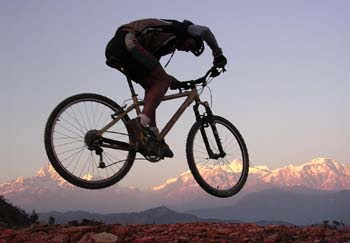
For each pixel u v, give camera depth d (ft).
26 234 24.50
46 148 18.38
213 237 24.03
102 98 19.56
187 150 20.75
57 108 18.70
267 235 24.45
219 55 20.70
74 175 18.78
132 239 22.62
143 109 19.76
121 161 19.44
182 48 20.49
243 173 21.65
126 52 19.56
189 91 21.17
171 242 22.04
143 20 19.94
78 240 22.90
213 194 20.93
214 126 21.38
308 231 24.97
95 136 18.99
